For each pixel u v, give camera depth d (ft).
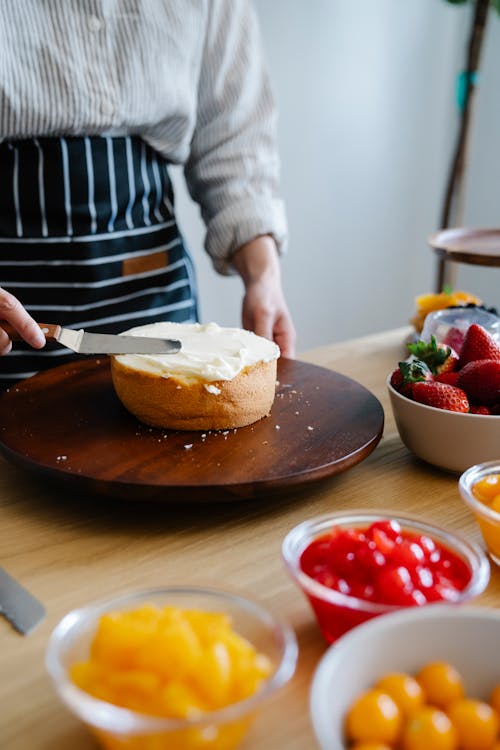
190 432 3.15
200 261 8.41
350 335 10.27
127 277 4.57
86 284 4.39
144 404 3.15
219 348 3.31
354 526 2.28
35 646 2.10
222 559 2.52
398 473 3.15
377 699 1.65
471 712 1.66
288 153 8.76
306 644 2.12
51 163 4.15
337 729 1.64
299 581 1.99
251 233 4.78
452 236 5.13
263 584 2.39
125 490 2.68
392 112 9.56
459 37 9.87
